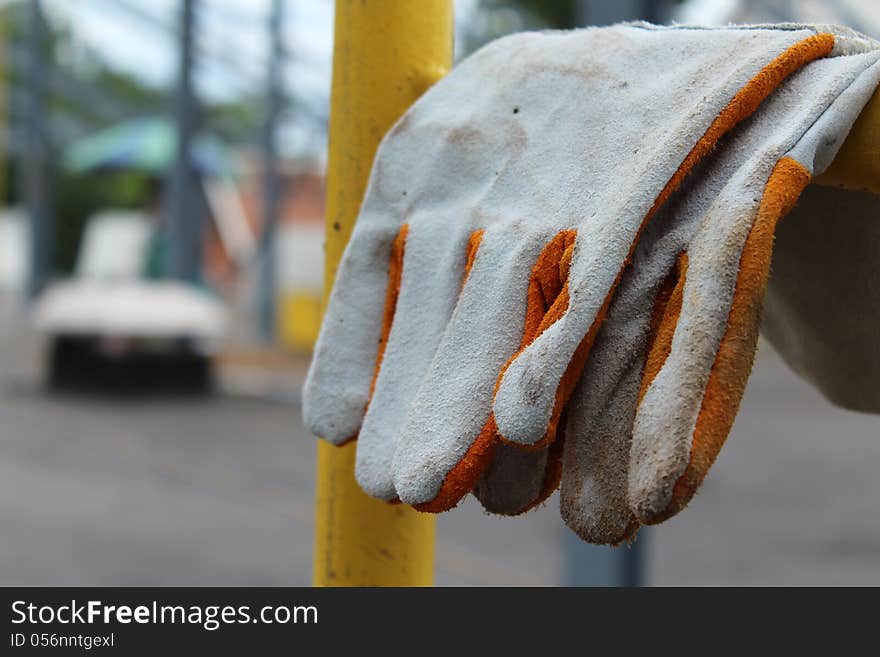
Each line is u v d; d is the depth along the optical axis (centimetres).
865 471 343
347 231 68
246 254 1360
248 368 634
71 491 296
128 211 1480
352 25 67
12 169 1531
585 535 55
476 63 65
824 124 54
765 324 66
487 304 58
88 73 1168
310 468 341
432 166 63
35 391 512
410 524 68
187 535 248
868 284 61
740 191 53
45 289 957
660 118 57
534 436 54
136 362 506
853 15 494
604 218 55
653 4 141
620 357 55
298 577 212
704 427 51
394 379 61
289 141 750
